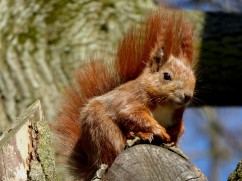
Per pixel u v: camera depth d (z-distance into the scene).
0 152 8.38
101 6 16.66
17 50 16.05
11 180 8.35
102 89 10.31
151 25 10.36
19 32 16.33
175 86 10.23
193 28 10.59
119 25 16.39
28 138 8.59
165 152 8.41
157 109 10.23
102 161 9.93
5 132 8.70
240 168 8.48
